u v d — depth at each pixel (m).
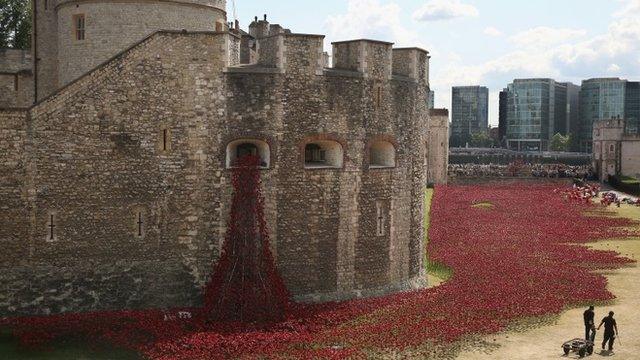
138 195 26.89
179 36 27.05
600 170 115.56
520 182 107.12
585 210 71.31
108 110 26.44
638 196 90.94
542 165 137.50
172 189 27.20
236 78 27.62
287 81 28.36
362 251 30.77
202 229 27.52
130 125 26.69
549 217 64.75
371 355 23.50
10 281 25.56
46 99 25.70
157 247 27.16
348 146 29.86
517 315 29.14
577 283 35.88
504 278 36.50
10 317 25.52
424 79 34.22
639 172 112.12
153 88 26.89
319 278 29.59
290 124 28.50
